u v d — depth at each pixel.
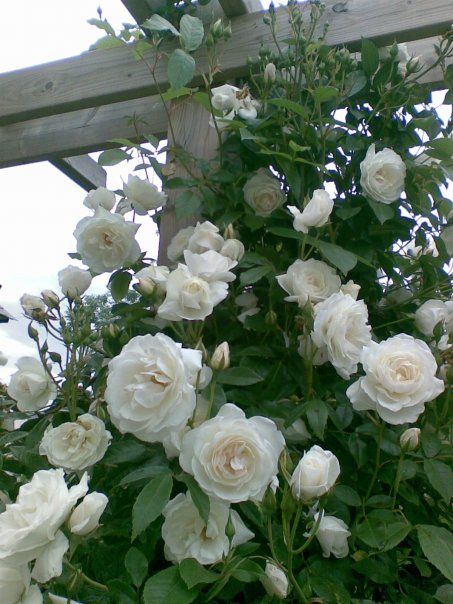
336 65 0.74
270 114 0.77
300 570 0.50
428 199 0.79
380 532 0.49
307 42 0.79
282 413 0.57
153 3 0.92
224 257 0.55
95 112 1.10
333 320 0.53
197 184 0.76
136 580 0.41
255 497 0.41
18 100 1.04
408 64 0.75
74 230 0.68
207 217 0.80
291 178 0.70
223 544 0.42
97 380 0.63
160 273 0.57
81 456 0.51
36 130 1.14
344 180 0.75
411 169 0.75
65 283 0.65
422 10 0.82
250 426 0.41
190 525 0.44
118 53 1.00
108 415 0.58
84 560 0.50
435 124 0.76
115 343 0.61
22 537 0.37
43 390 0.63
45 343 0.64
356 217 0.73
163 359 0.42
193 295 0.51
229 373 0.51
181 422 0.41
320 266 0.62
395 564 0.52
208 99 0.75
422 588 0.57
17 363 0.64
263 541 0.49
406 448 0.49
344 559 0.50
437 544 0.45
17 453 0.59
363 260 0.64
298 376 0.60
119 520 0.50
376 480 0.57
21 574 0.38
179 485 0.50
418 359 0.50
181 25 0.73
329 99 0.76
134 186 0.75
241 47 0.90
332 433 0.59
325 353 0.58
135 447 0.52
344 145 0.75
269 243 0.74
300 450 0.60
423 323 0.67
